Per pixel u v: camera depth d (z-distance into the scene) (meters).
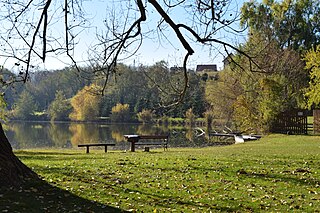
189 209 7.76
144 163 13.60
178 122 59.72
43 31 7.37
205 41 7.16
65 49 7.77
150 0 6.87
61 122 72.06
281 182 10.34
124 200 8.35
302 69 43.50
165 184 10.03
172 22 7.03
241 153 18.02
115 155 18.45
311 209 7.76
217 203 8.25
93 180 10.24
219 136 42.62
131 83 59.88
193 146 33.88
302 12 50.38
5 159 8.93
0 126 9.05
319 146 21.66
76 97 67.62
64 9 7.68
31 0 7.87
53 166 12.62
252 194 9.06
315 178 10.78
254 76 32.47
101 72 8.13
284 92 35.97
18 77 7.61
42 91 80.56
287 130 34.19
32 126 63.41
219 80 45.59
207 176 11.14
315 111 34.25
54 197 8.28
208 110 52.78
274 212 7.59
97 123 67.62
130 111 66.38
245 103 36.75
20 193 8.27
